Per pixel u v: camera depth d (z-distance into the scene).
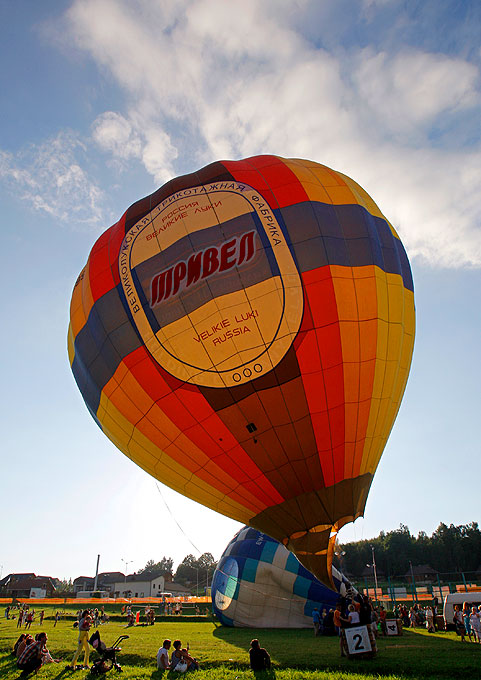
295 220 14.21
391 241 16.39
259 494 13.91
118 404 15.09
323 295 13.48
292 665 12.16
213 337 13.23
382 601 34.78
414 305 16.81
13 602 55.38
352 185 16.78
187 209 14.76
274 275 13.38
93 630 25.84
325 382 13.19
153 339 13.98
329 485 13.55
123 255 15.23
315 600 22.98
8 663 13.94
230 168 15.51
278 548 24.39
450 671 10.84
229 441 13.55
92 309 15.67
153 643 18.11
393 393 14.98
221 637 19.78
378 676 10.51
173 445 14.32
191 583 139.38
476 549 95.06
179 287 13.85
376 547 102.56
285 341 13.03
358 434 13.80
